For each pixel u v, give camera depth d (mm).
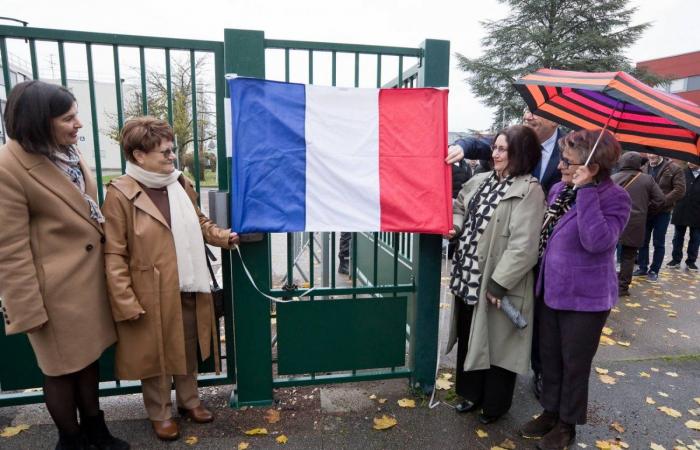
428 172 2496
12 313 1765
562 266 2180
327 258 4512
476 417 2660
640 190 4938
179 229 2203
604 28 21641
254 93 2334
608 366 3398
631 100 1727
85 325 1967
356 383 3000
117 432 2443
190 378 2504
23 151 1806
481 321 2355
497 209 2332
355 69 2545
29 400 2486
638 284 5715
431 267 2725
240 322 2586
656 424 2656
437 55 2553
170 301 2203
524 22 22734
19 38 2186
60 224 1882
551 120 2646
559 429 2340
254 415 2625
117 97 2334
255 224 2402
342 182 2471
